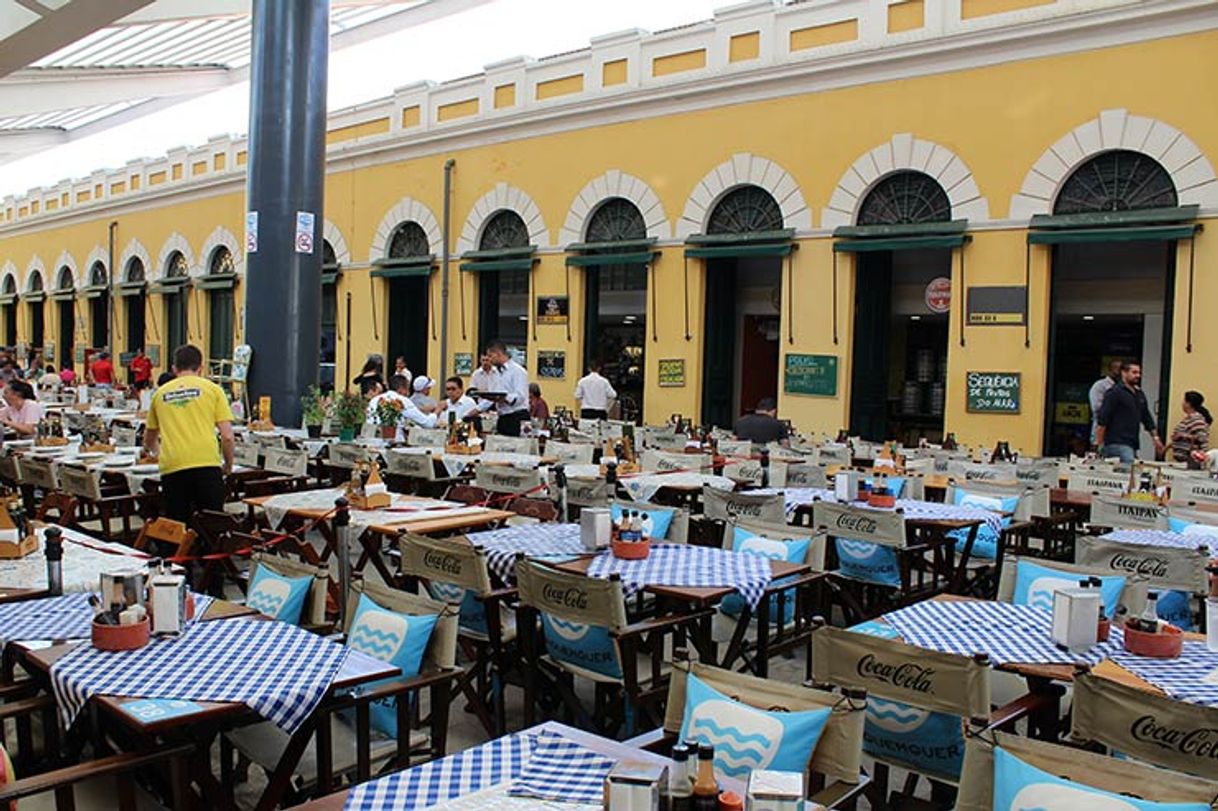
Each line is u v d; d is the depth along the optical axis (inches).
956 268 475.2
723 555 195.2
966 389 472.7
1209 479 304.0
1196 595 198.8
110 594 129.8
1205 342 414.0
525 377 466.0
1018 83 456.4
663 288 577.3
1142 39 424.5
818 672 128.6
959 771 124.0
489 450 388.5
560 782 93.8
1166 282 432.1
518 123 644.7
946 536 256.7
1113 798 84.9
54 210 1149.7
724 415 577.3
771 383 624.4
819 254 515.2
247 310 488.4
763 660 180.9
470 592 190.1
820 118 515.5
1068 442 544.4
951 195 475.5
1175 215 414.0
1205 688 124.0
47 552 152.3
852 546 240.4
